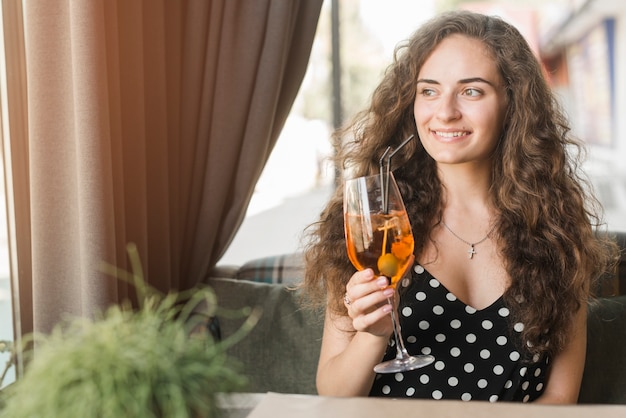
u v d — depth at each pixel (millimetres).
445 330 1662
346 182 1334
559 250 1686
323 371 1658
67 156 1875
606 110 6559
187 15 2371
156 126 2256
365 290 1321
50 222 1873
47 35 1834
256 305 2176
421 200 1757
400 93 1769
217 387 829
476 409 1102
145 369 762
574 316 1702
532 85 1714
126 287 2027
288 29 2432
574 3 6328
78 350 778
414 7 4133
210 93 2406
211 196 2424
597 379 1986
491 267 1718
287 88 2545
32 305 2010
